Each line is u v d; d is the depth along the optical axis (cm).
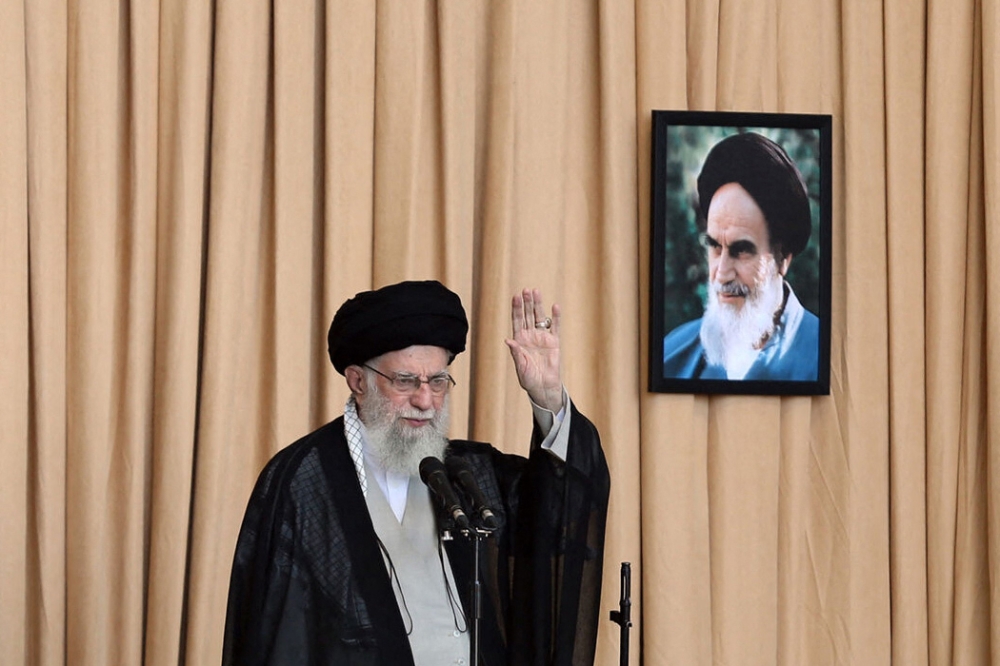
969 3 1862
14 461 1538
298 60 1670
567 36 1786
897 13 1866
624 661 1160
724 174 1798
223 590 1614
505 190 1722
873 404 1839
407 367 1141
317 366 1691
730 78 1820
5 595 1522
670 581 1745
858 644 1822
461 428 1686
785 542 1817
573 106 1795
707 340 1784
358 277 1678
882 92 1859
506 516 1188
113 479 1591
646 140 1792
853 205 1841
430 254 1720
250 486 1650
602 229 1769
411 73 1703
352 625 1098
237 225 1628
